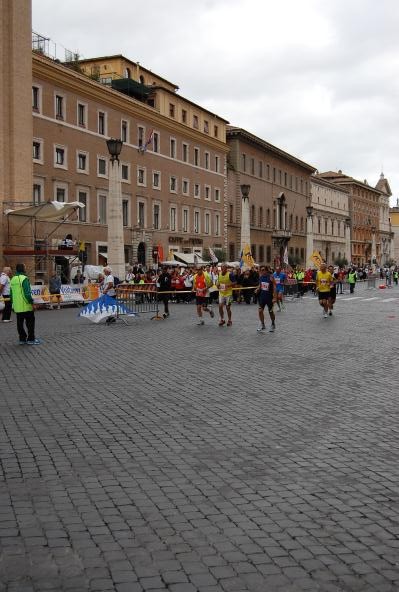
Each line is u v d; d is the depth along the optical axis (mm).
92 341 17734
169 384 11359
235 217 80812
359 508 5617
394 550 4801
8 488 6109
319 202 117875
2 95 35312
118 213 36375
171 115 65062
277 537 5012
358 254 142125
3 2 35375
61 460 6984
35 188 45500
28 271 36469
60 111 48219
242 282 35281
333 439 7828
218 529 5160
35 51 46250
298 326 21953
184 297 36156
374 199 155375
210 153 72938
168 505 5672
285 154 95375
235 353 15211
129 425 8508
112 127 54469
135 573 4441
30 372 12625
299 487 6141
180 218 66062
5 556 4703
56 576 4410
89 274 39406
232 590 4211
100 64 61688
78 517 5406
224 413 9180
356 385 11281
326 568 4520
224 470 6645
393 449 7422
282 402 9898
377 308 31562
